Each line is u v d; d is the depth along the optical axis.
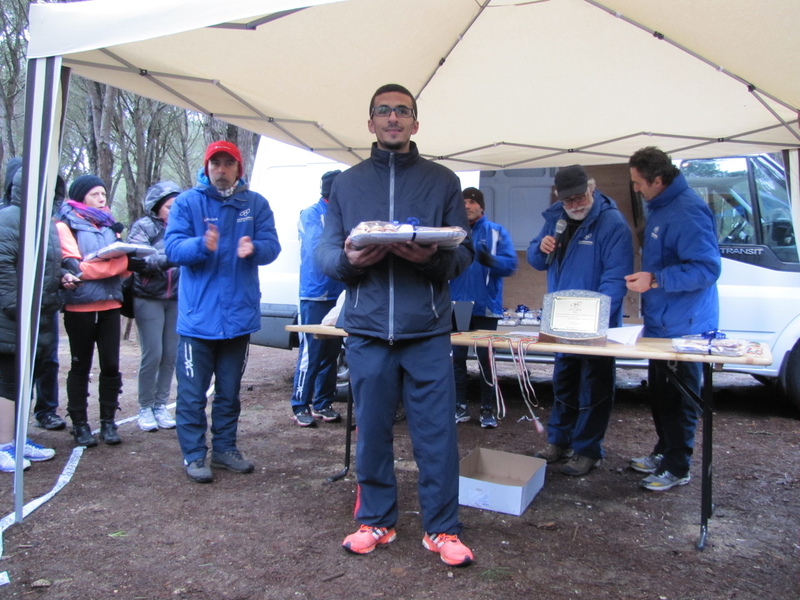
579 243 3.69
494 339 3.14
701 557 2.70
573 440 3.83
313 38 3.20
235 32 2.96
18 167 3.71
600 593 2.38
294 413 4.94
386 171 2.64
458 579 2.49
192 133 24.33
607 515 3.16
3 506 3.21
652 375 3.57
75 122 19.16
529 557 2.69
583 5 3.32
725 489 3.55
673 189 3.37
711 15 2.95
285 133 4.71
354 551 2.70
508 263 4.67
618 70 3.90
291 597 2.36
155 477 3.68
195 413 3.66
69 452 4.10
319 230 4.79
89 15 2.58
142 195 17.45
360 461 2.72
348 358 2.70
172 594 2.38
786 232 5.15
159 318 4.62
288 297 5.83
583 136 4.98
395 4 3.05
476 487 3.23
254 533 2.93
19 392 2.95
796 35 2.83
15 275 3.54
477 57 3.92
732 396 6.17
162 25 2.40
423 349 2.59
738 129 4.49
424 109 4.59
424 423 2.61
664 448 3.78
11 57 15.35
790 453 4.29
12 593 2.38
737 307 5.23
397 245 2.32
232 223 3.67
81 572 2.54
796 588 2.43
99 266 4.00
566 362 3.88
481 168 5.95
